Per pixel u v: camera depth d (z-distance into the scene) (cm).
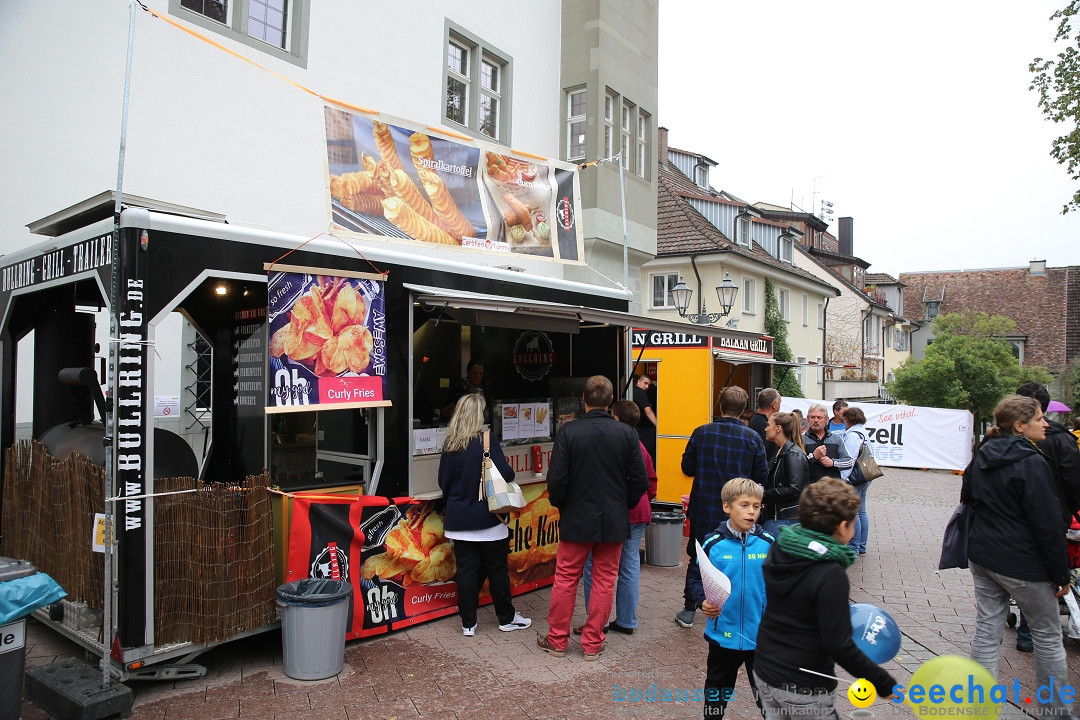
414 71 948
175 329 732
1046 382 3042
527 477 607
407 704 390
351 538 469
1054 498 359
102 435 473
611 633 511
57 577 455
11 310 529
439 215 606
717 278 2025
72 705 354
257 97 779
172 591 398
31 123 617
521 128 1117
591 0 1161
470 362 807
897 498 1243
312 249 463
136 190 683
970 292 4722
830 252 3519
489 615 544
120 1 671
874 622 268
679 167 2838
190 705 382
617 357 750
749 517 324
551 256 704
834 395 2552
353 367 482
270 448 567
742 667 455
